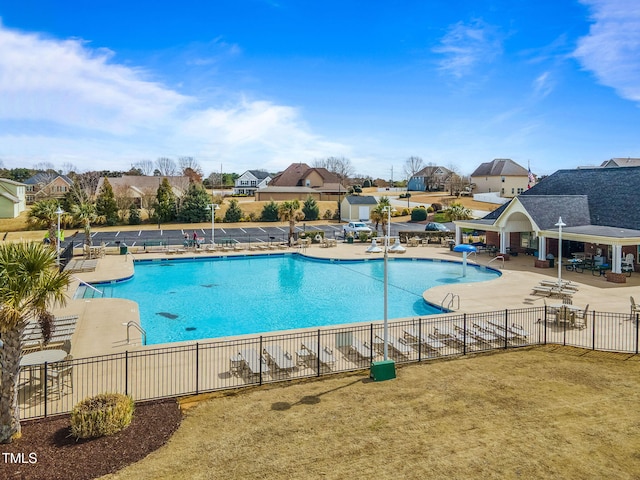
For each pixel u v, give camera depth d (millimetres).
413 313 24594
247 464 9688
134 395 13141
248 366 14641
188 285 31609
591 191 41062
